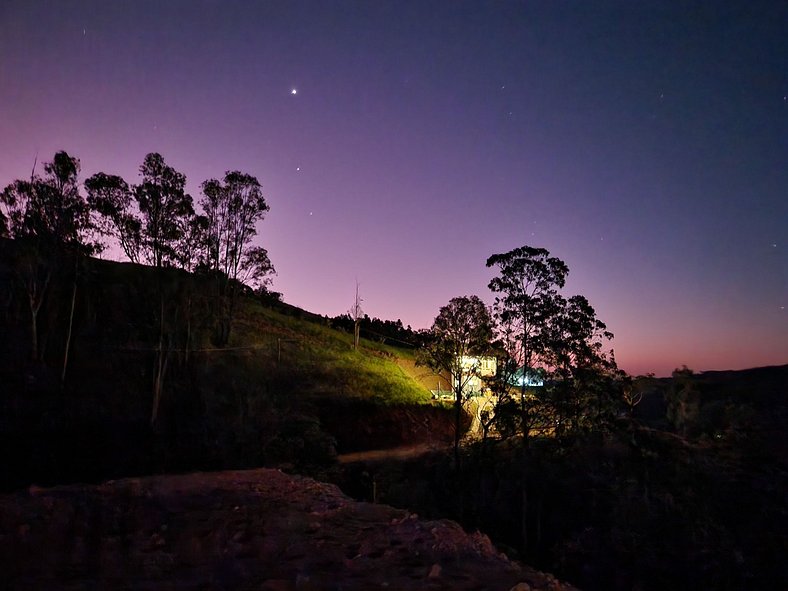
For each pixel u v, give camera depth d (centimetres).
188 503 1003
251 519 855
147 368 4047
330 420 4331
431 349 3716
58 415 3130
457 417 3622
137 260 3781
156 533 755
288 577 584
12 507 873
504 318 3484
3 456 2622
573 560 2559
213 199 4572
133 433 3150
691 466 3331
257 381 4297
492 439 3703
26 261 3791
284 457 3322
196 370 4166
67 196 3634
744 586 2283
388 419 4659
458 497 3209
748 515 2808
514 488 3195
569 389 3394
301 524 846
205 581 556
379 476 3350
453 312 3622
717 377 5522
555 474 3309
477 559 705
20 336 3978
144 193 3691
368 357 6419
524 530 2850
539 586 616
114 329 4372
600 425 3481
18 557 613
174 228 3831
